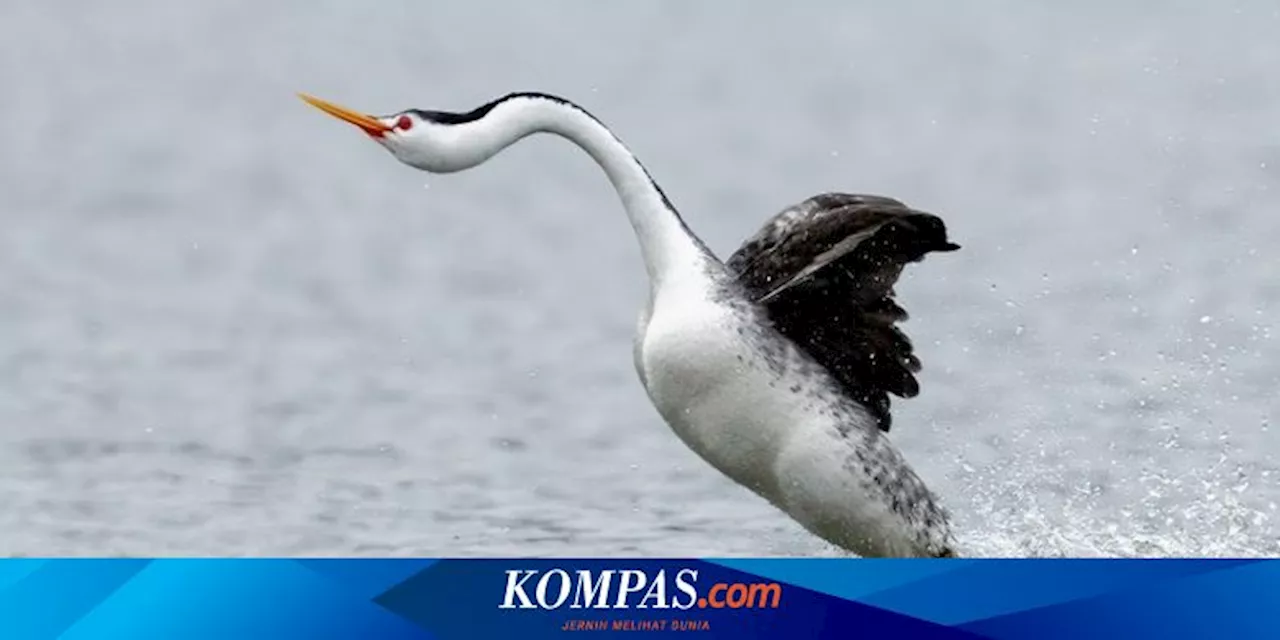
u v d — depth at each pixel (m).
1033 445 13.43
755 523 12.16
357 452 13.95
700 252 10.25
